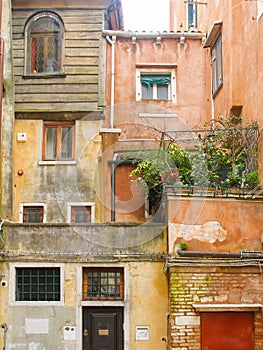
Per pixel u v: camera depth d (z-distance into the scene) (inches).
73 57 573.0
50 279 427.5
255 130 436.5
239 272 392.8
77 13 580.4
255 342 384.5
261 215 403.5
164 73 589.0
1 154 524.1
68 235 429.1
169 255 397.4
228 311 386.3
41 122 559.5
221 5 535.2
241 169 440.1
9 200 534.6
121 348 417.7
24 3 578.9
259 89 434.9
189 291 390.9
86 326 422.0
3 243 429.4
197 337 385.7
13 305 423.5
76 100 561.6
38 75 566.9
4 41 536.1
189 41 594.2
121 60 585.0
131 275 420.8
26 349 418.9
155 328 415.2
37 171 549.3
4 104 549.6
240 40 490.6
